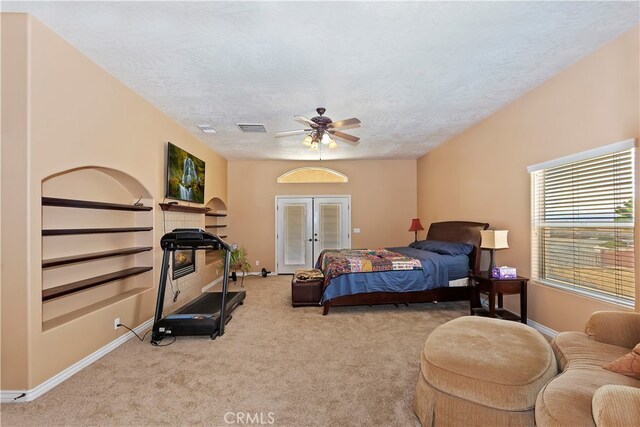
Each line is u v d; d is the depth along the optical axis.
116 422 1.91
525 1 2.01
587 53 2.68
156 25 2.25
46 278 2.65
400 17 2.16
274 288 5.73
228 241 7.10
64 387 2.30
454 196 5.30
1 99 2.16
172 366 2.63
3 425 1.89
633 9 2.11
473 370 1.67
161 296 3.32
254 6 2.03
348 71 2.94
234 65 2.82
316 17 2.15
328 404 2.09
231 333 3.41
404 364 2.66
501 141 3.98
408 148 6.11
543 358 1.75
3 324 2.15
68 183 2.84
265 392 2.23
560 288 3.11
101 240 3.26
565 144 2.97
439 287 4.19
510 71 2.99
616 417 1.12
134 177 3.38
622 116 2.43
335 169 7.24
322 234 7.20
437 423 1.73
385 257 4.47
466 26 2.27
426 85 3.27
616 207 2.54
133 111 3.35
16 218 2.16
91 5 2.04
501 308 3.84
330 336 3.31
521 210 3.62
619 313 1.91
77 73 2.58
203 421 1.92
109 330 2.96
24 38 2.16
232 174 7.13
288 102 3.69
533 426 1.53
